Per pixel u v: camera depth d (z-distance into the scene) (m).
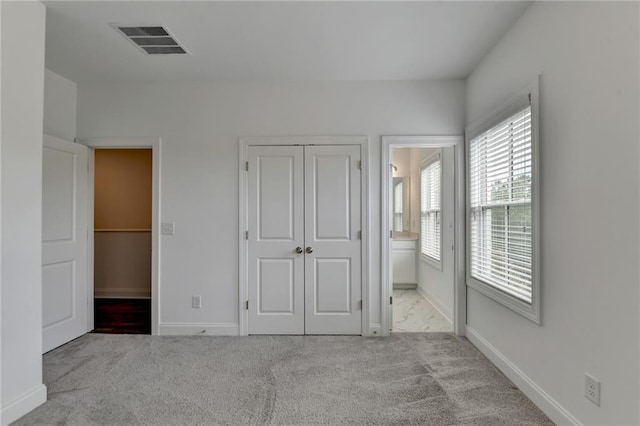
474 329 3.04
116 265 4.92
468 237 3.13
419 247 5.11
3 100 1.88
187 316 3.31
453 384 2.31
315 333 3.28
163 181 3.32
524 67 2.20
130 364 2.63
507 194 2.44
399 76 3.19
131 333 3.37
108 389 2.25
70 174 3.13
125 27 2.36
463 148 3.24
